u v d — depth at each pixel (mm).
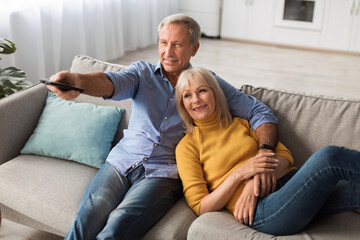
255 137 1741
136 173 1736
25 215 1813
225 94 1814
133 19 4746
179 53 1785
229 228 1436
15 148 1956
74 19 3850
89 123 1941
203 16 5461
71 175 1807
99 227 1559
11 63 3170
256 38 5320
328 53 4980
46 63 3660
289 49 5125
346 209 1411
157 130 1769
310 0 4848
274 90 1879
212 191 1647
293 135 1770
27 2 3227
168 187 1659
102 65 2107
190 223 1561
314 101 1785
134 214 1524
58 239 1976
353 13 4727
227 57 4770
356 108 1706
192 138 1711
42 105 2078
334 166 1328
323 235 1378
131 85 1753
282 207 1396
